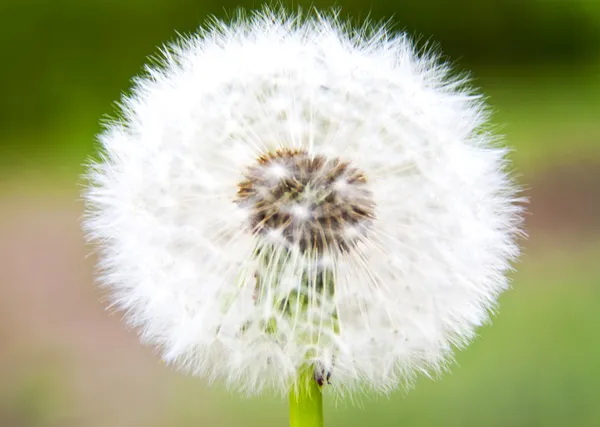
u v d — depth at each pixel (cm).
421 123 18
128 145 18
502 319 32
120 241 18
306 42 18
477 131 18
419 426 25
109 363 32
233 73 18
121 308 18
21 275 43
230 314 17
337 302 17
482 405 26
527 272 38
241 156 18
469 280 18
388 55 18
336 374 17
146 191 18
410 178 18
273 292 17
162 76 18
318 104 18
